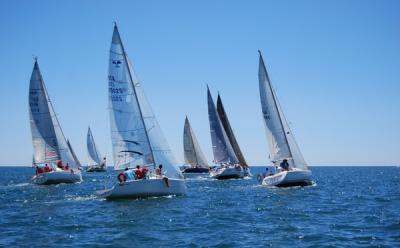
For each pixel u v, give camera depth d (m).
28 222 25.62
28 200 37.34
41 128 55.59
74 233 22.17
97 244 19.61
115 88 36.12
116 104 36.09
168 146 37.34
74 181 55.88
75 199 37.06
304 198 37.31
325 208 30.80
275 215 27.70
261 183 50.62
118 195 34.38
